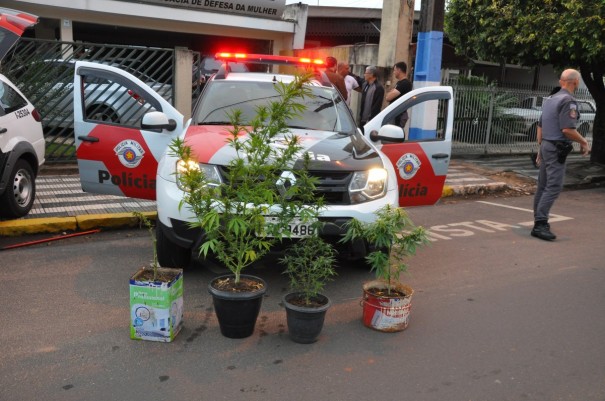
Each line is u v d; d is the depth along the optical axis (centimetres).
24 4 1390
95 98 903
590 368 362
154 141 547
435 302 466
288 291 477
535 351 384
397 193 493
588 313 452
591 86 1212
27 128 652
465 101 1281
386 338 398
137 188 560
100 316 415
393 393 326
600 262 584
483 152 1327
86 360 352
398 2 1122
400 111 593
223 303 375
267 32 1803
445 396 324
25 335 382
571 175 1132
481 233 689
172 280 378
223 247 386
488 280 521
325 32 2028
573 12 937
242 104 567
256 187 369
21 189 636
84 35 1731
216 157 453
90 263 531
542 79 2083
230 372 344
